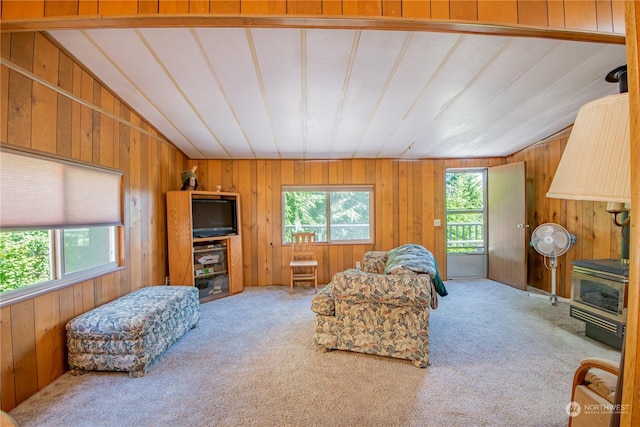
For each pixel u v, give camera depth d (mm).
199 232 3865
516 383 1975
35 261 2004
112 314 2211
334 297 2383
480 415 1677
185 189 3855
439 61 2160
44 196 1984
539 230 3518
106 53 2088
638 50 603
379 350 2289
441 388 1923
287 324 3045
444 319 3088
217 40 1930
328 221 4723
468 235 4910
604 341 2508
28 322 1868
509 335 2699
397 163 4730
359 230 4777
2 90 1698
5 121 1715
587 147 965
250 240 4605
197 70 2270
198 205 3900
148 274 3311
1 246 1794
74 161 2217
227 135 3607
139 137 3125
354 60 2141
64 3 1467
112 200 2691
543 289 4082
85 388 1959
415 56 2100
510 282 4344
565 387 1930
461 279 4758
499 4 1523
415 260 2594
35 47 1888
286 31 1835
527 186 4281
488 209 4801
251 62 2164
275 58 2113
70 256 2287
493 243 4668
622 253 2559
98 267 2576
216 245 4062
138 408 1764
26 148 1838
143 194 3209
